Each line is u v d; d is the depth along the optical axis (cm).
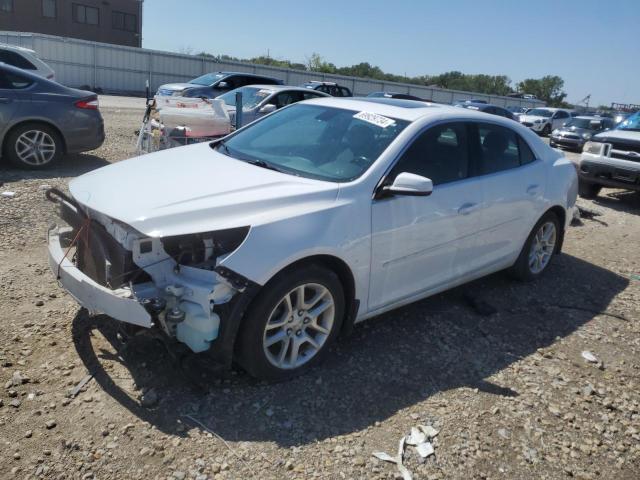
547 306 498
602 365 402
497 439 310
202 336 302
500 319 461
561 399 355
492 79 9312
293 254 312
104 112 1803
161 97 809
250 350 315
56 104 825
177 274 311
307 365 348
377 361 375
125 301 289
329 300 345
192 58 3744
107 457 268
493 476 283
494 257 476
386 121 407
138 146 784
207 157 407
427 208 388
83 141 866
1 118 786
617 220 861
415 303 473
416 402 335
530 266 539
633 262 652
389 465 281
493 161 462
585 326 466
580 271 603
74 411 296
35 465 259
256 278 300
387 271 374
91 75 3409
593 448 312
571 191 546
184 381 328
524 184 484
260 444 286
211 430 292
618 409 350
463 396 346
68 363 335
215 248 310
